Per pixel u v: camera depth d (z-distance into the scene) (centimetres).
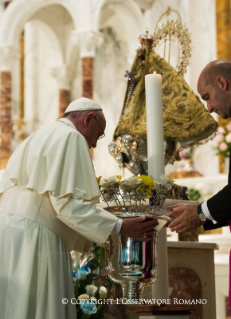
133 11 1088
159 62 402
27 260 309
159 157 333
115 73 1163
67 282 320
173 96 394
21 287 305
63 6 1162
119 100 1153
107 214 308
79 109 346
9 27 1188
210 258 404
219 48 959
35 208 321
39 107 1287
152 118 337
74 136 324
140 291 310
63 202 306
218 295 631
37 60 1298
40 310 303
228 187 331
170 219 315
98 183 339
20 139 1246
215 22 966
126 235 306
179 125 385
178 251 390
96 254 385
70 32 1241
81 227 303
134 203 323
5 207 329
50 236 318
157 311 286
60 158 315
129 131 387
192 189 794
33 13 1188
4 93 1179
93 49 1085
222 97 351
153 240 310
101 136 357
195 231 436
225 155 815
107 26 1174
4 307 307
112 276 311
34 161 321
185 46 420
